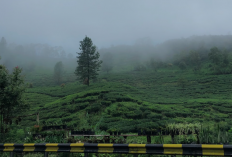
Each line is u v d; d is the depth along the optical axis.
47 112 28.28
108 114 25.58
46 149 5.04
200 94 38.53
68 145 4.84
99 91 34.19
